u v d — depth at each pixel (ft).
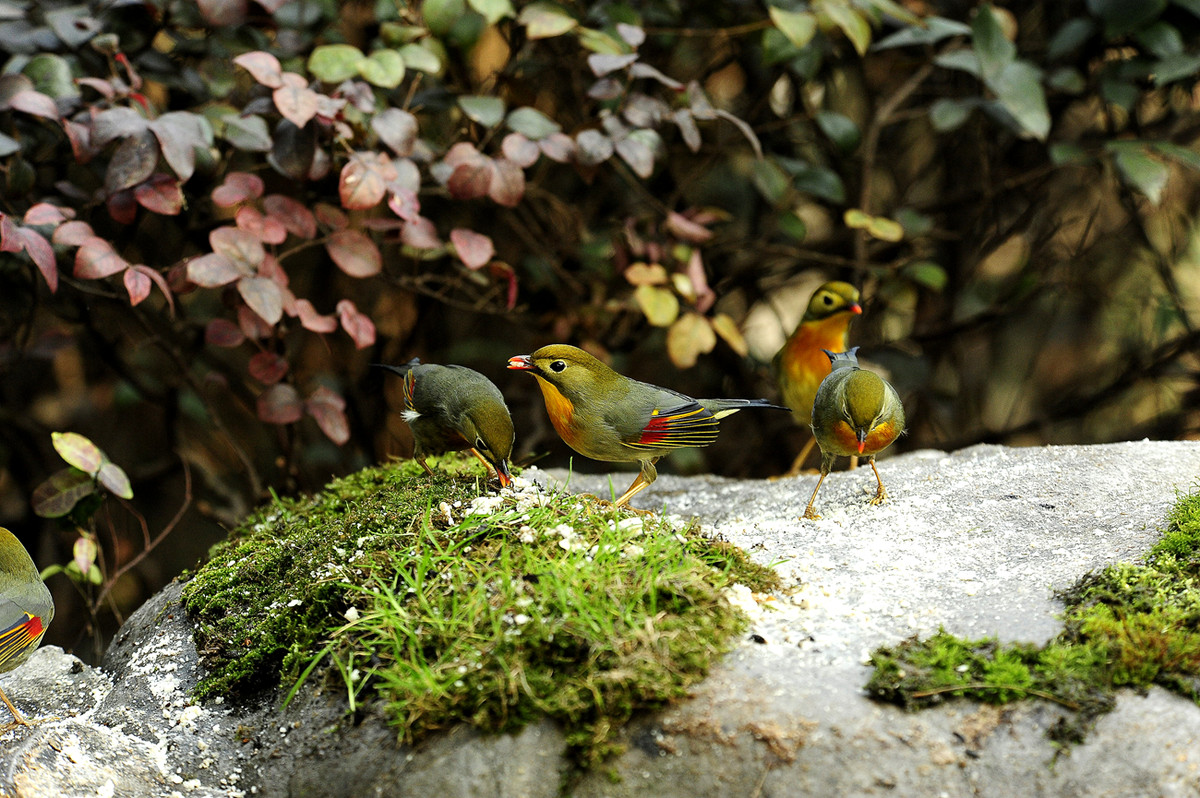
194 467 19.75
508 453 12.69
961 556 11.57
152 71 16.17
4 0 15.49
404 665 9.45
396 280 18.40
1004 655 9.18
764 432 22.65
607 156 15.70
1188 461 13.60
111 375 21.97
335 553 11.54
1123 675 8.91
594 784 8.60
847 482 14.85
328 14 16.81
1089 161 19.49
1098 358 25.79
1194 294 24.64
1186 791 8.13
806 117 19.74
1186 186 24.39
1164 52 17.79
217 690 10.78
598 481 16.92
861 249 21.25
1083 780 8.30
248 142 14.70
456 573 10.29
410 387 13.21
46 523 20.10
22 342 17.37
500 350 23.02
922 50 21.15
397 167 15.40
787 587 10.87
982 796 8.30
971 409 25.48
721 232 22.54
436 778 8.78
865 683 9.11
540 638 9.34
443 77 18.29
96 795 9.34
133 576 21.22
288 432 18.95
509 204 15.60
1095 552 11.25
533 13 16.26
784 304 26.45
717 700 8.91
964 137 22.74
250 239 14.44
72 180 19.01
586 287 20.34
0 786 8.83
